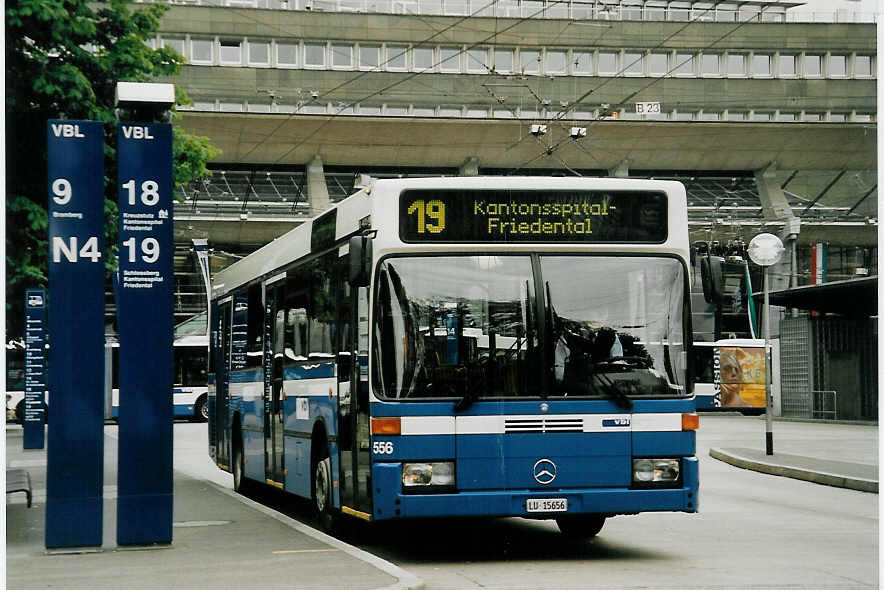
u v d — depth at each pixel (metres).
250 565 10.29
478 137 73.56
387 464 10.81
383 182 11.22
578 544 12.77
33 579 9.75
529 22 74.25
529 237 11.27
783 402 48.28
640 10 79.38
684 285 11.43
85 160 11.34
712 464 25.47
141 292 11.57
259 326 17.09
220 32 71.75
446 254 11.17
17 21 18.81
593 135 74.31
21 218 19.36
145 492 11.68
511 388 11.00
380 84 72.94
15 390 50.06
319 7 74.44
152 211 11.56
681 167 78.88
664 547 12.52
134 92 11.39
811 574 10.48
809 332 46.38
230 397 19.47
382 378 10.95
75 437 11.48
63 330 11.40
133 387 11.61
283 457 15.32
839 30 79.19
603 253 11.36
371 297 11.07
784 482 21.20
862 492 19.33
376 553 12.05
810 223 76.69
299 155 72.94
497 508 10.83
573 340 11.15
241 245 72.19
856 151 79.19
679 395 11.22
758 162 79.31
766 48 78.25
